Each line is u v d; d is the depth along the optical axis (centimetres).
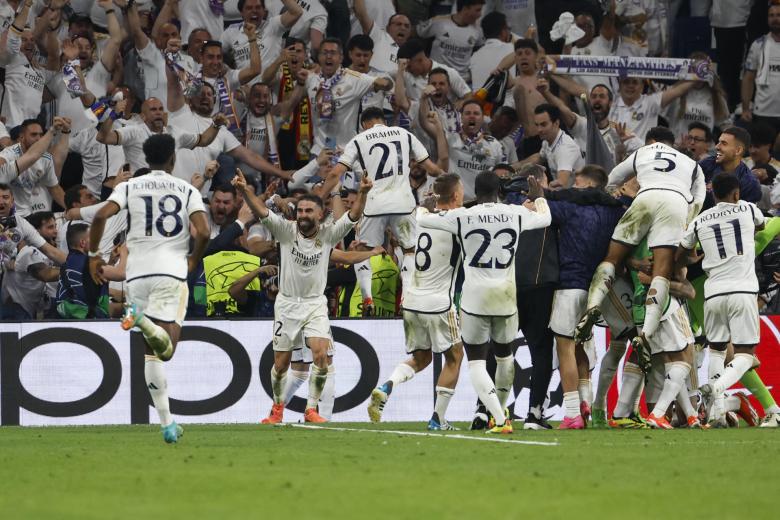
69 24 5456
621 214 3403
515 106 5472
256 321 4188
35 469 2117
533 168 3600
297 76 5253
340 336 4206
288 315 3650
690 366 3391
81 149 5094
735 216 3338
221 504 1639
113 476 1984
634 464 2192
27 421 4116
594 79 5684
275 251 4353
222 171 5009
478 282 3083
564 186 4984
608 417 3972
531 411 3456
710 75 5356
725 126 5622
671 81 5619
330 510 1576
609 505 1638
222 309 4272
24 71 5181
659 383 3506
